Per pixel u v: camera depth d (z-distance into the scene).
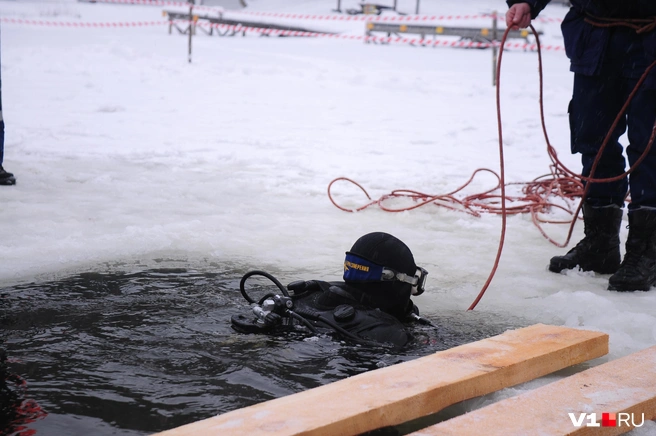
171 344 3.06
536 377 2.85
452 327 3.57
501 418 2.33
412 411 2.42
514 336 3.09
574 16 4.41
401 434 2.40
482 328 3.58
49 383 2.64
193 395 2.58
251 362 2.87
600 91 4.35
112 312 3.49
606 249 4.58
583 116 4.45
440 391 2.50
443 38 27.95
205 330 3.24
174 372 2.77
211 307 3.62
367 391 2.45
